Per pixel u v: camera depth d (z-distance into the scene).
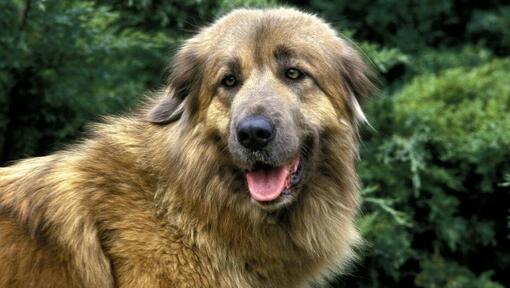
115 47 7.83
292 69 5.05
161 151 5.12
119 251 4.90
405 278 8.99
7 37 7.30
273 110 4.78
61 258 4.90
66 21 7.26
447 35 11.20
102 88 8.27
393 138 8.51
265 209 4.88
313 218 5.16
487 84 9.23
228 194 5.02
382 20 10.63
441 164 8.77
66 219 4.93
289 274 5.25
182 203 4.99
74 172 5.07
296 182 4.98
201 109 5.12
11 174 5.29
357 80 5.40
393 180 8.46
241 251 5.07
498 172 8.52
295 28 5.13
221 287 5.04
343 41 5.44
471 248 8.92
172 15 8.40
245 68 5.01
